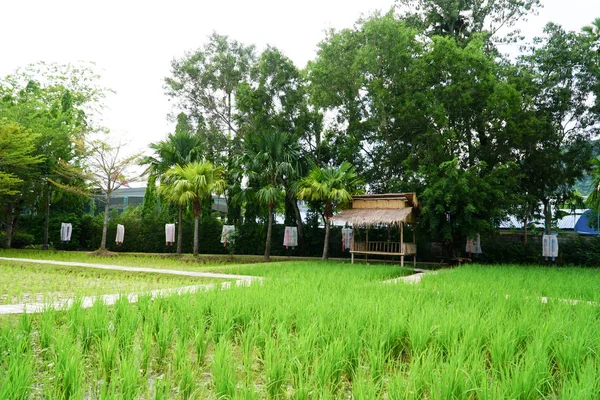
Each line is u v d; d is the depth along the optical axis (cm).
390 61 2678
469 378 433
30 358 472
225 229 2983
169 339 616
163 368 549
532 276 1556
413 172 2697
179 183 2742
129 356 517
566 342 555
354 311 745
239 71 3556
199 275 1669
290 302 800
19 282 1366
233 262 2714
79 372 461
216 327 653
